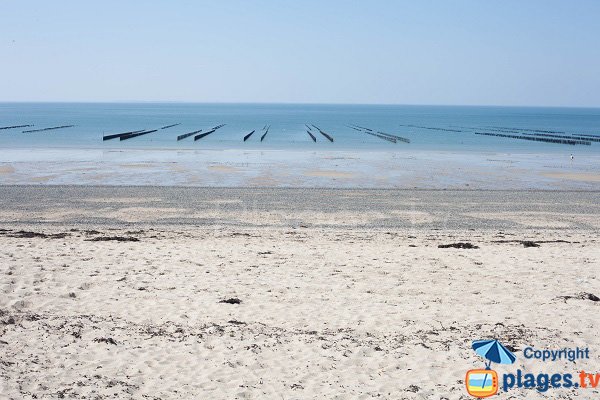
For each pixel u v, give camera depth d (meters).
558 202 26.72
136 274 13.14
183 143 59.38
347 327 10.12
